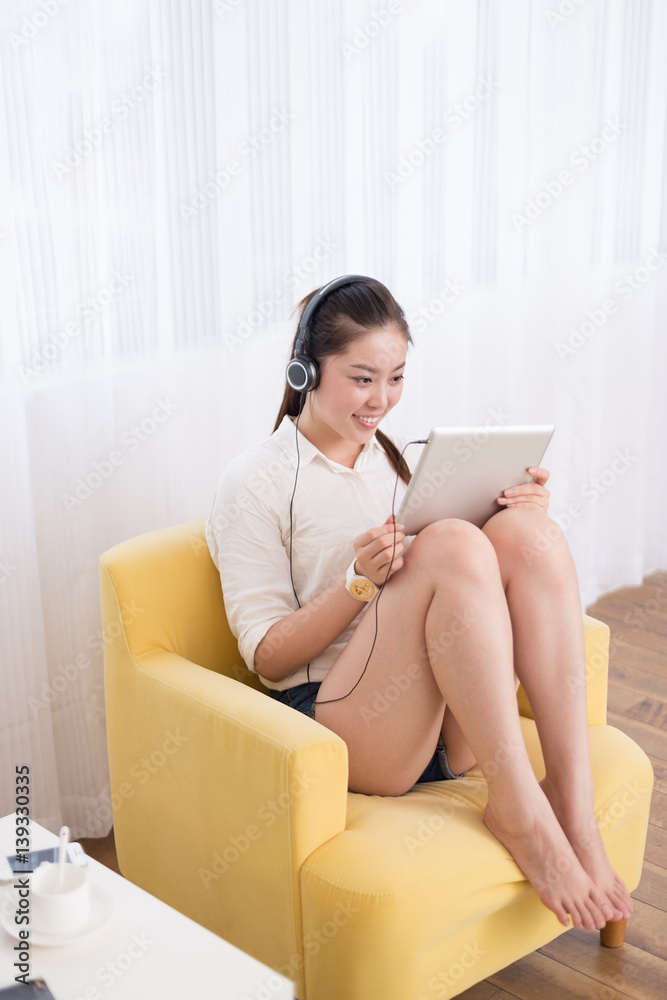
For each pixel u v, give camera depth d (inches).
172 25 73.3
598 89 108.0
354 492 62.8
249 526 60.0
